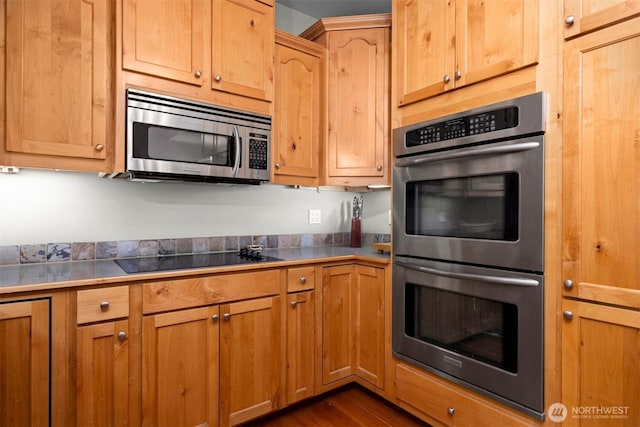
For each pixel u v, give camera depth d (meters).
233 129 1.91
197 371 1.61
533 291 1.36
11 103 1.39
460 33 1.63
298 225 2.66
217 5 1.87
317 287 2.04
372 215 2.85
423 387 1.78
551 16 1.34
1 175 1.64
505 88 1.47
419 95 1.81
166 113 1.70
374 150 2.26
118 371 1.42
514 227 1.42
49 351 1.30
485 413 1.51
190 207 2.18
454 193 1.65
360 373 2.15
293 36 2.19
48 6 1.46
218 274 1.68
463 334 1.62
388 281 1.99
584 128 1.27
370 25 2.26
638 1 1.15
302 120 2.26
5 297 1.23
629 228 1.18
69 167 1.51
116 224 1.93
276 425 1.87
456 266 1.63
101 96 1.57
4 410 1.23
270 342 1.84
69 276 1.41
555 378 1.32
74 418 1.34
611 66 1.21
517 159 1.41
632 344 1.17
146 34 1.66
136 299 1.47
